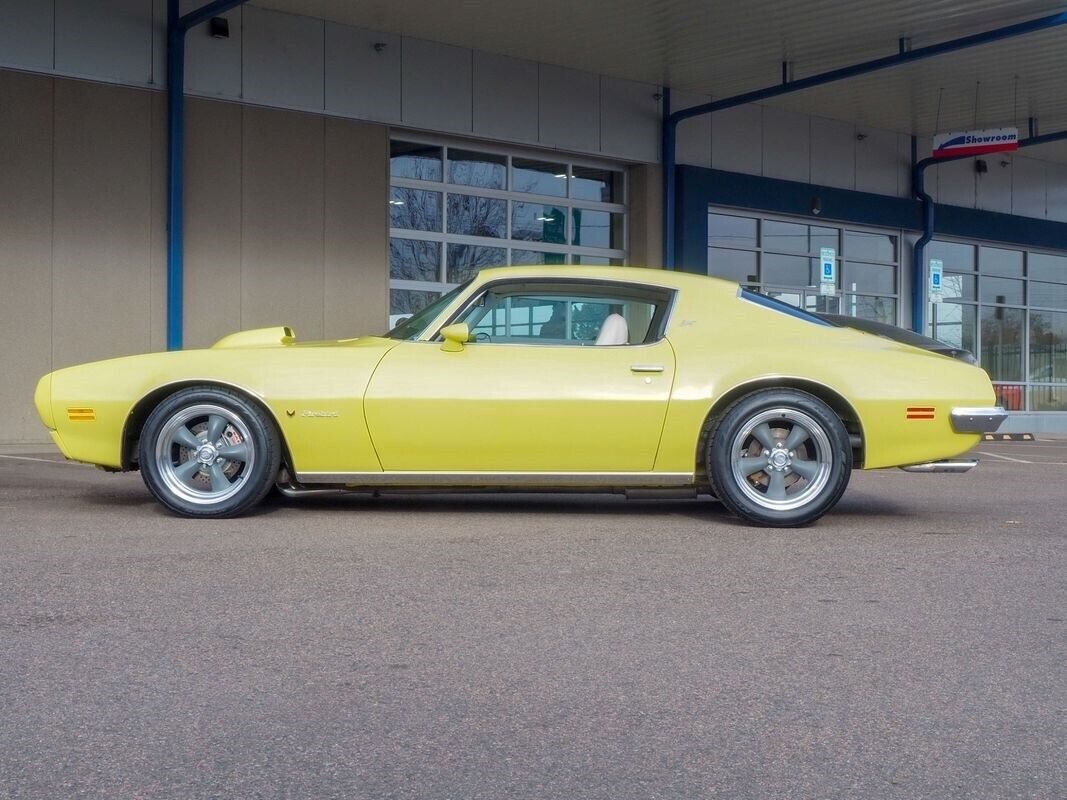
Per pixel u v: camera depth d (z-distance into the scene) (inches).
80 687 124.5
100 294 480.4
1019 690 128.0
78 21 472.7
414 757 106.3
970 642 146.9
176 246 490.0
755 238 709.3
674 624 153.3
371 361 233.0
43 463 378.6
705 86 649.0
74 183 474.0
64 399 233.9
